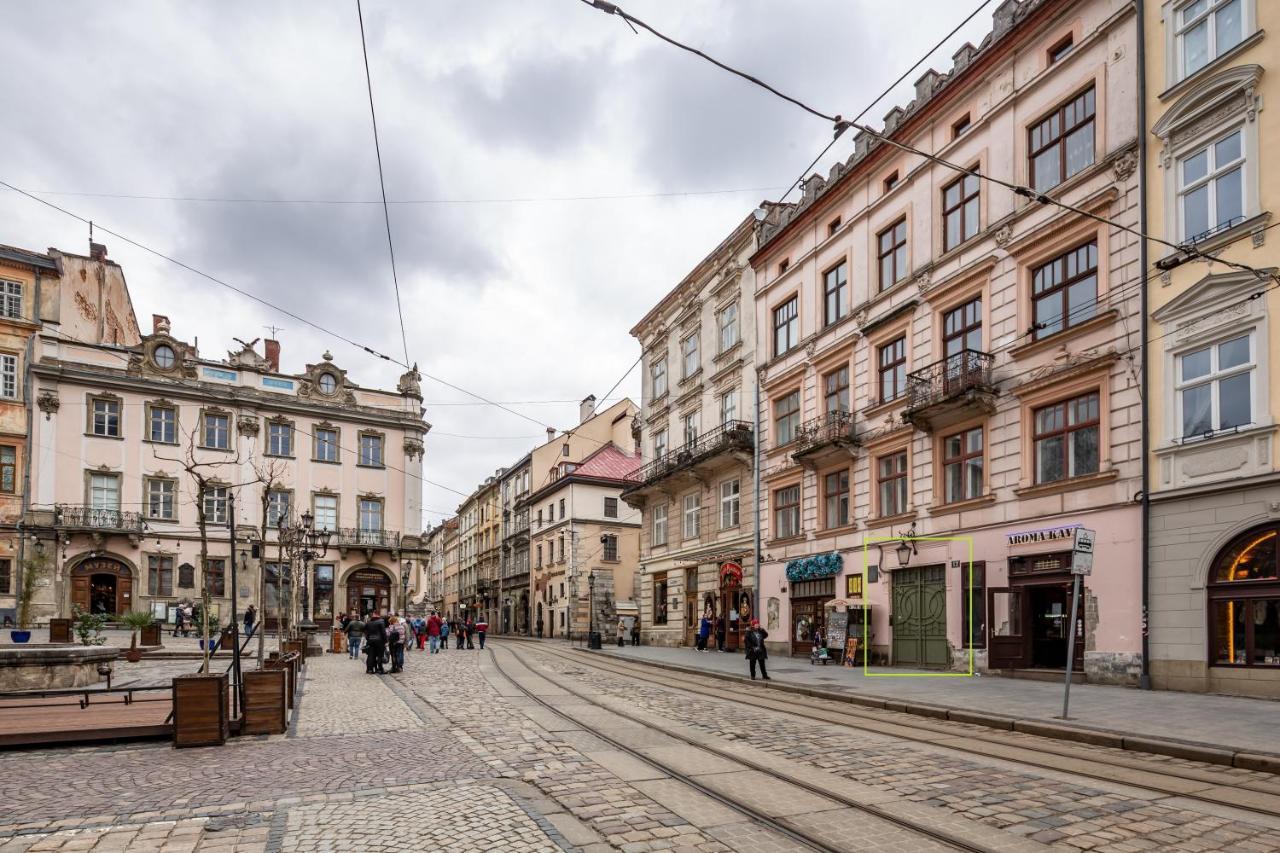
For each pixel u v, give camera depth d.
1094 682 16.73
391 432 51.44
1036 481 18.92
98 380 43.34
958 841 6.11
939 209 22.77
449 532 97.06
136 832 6.42
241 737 10.77
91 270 46.31
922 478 22.42
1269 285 14.24
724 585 32.31
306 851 5.95
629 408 61.28
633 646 37.78
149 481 44.00
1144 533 15.91
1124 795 7.46
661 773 8.43
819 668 22.48
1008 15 21.00
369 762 9.07
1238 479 14.42
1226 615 14.59
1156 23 16.92
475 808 7.05
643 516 40.91
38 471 41.50
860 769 8.58
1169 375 15.91
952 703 13.52
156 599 42.97
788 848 6.02
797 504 28.48
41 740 9.92
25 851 5.98
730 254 34.31
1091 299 17.97
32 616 40.03
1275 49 14.62
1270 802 7.13
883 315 24.39
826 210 28.14
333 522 48.69
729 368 33.47
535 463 62.47
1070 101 18.92
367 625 21.20
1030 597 18.72
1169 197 16.25
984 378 20.08
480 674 20.69
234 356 47.56
